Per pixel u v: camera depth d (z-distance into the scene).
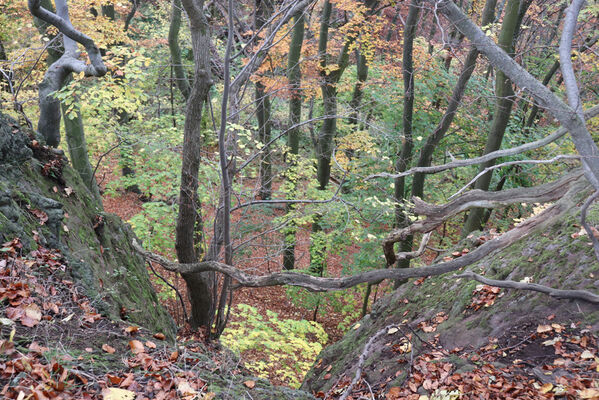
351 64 17.66
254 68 7.41
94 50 6.39
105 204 16.12
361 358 4.57
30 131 6.57
